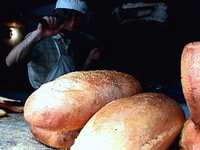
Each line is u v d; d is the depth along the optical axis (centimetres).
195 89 64
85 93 82
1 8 307
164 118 75
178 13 316
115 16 346
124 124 68
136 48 345
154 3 311
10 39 524
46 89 83
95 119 72
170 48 330
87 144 65
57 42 218
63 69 221
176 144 80
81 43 221
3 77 526
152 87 293
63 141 85
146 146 67
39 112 77
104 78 92
